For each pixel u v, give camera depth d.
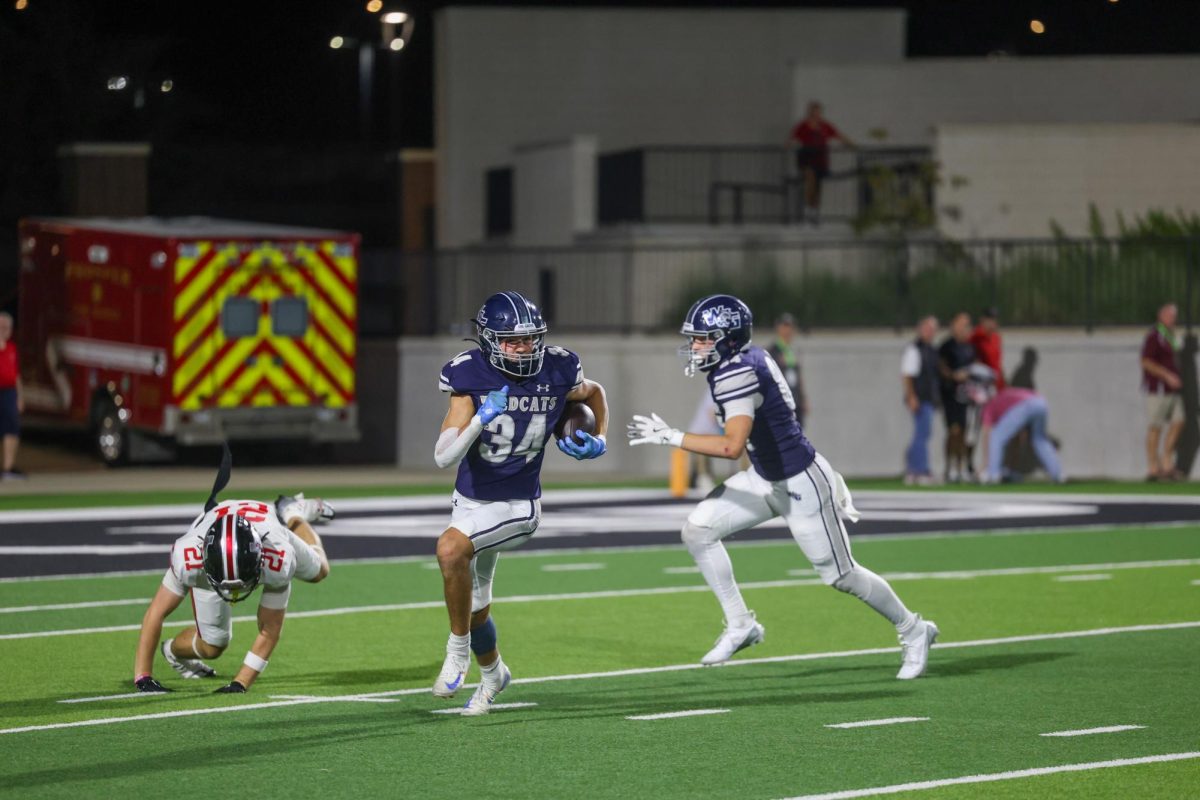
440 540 25.78
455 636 26.11
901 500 60.97
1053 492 64.12
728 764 23.42
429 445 74.38
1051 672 30.31
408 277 85.94
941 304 73.44
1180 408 68.69
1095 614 36.94
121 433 68.62
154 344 66.69
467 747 24.41
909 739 24.98
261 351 67.56
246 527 26.77
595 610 37.34
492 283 81.94
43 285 73.62
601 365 71.50
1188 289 70.31
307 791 21.95
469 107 91.88
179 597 28.22
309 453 77.56
